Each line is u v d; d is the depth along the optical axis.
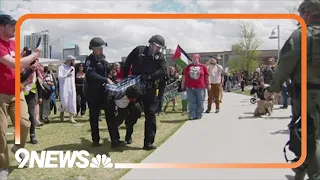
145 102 7.02
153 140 7.06
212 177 5.09
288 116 11.48
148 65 6.92
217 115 12.41
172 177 5.12
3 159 5.07
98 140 7.41
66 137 8.63
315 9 3.81
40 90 9.62
